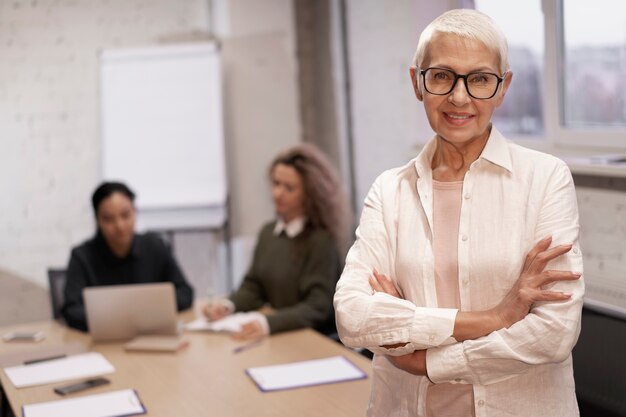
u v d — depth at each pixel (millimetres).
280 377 2557
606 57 2996
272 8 4941
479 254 1584
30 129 4746
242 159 4980
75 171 4816
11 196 4762
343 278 1727
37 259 4816
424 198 1656
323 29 4871
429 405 1636
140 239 3650
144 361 2836
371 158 4570
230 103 4945
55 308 3676
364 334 1613
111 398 2443
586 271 2859
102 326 3066
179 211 4699
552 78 3229
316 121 5117
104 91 4641
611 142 2949
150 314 3045
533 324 1489
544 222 1562
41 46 4723
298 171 3496
